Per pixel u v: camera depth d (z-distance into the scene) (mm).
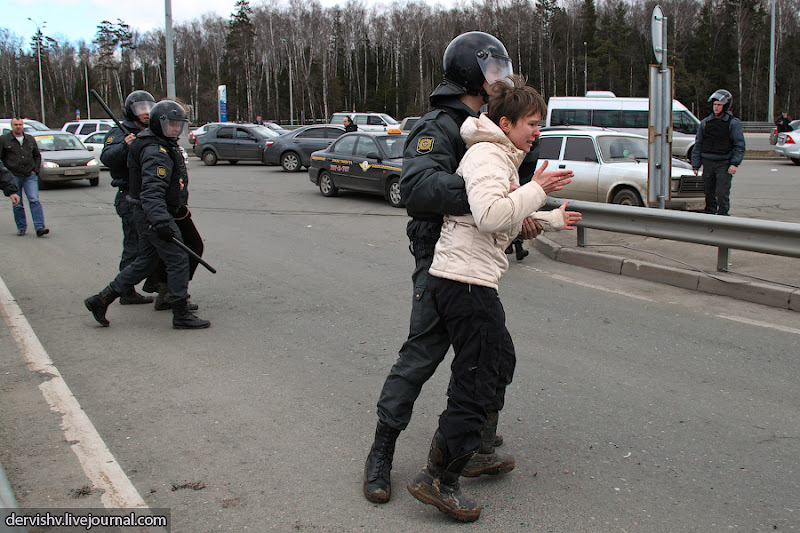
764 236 6340
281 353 5043
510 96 2652
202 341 5340
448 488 2855
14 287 7117
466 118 2855
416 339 2943
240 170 22781
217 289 7035
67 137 18125
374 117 34094
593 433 3684
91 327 5730
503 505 2990
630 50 81000
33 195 10227
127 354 5031
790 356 4828
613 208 7660
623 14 82500
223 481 3203
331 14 89438
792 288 6102
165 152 5332
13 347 5191
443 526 2836
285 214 12570
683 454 3436
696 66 77562
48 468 3322
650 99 8492
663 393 4211
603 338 5289
